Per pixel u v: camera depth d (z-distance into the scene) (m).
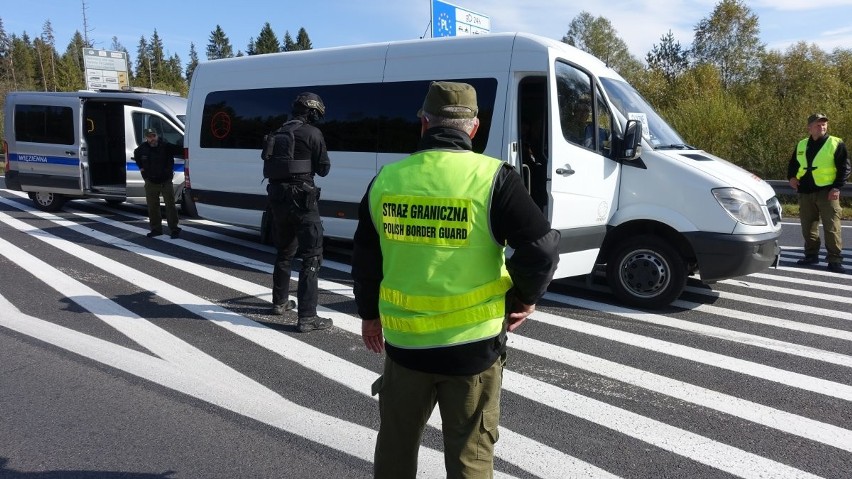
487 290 2.22
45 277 7.07
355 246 2.44
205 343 5.08
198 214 8.99
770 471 3.32
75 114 11.53
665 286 6.18
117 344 5.01
